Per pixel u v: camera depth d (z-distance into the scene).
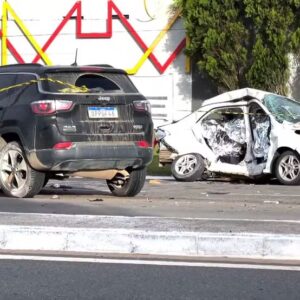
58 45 41.25
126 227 11.03
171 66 39.66
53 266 9.70
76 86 14.94
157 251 10.48
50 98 14.55
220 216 13.10
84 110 14.75
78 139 14.62
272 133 20.89
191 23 35.94
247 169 21.66
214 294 8.46
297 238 10.26
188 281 9.00
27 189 15.27
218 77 35.44
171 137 22.98
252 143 21.64
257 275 9.29
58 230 10.72
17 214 12.49
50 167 14.65
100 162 14.90
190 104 39.34
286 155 20.69
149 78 40.06
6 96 15.62
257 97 21.66
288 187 20.28
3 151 15.62
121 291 8.57
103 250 10.59
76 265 9.77
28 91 15.11
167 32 39.62
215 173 22.39
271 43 34.00
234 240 10.33
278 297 8.36
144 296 8.38
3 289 8.65
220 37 34.69
